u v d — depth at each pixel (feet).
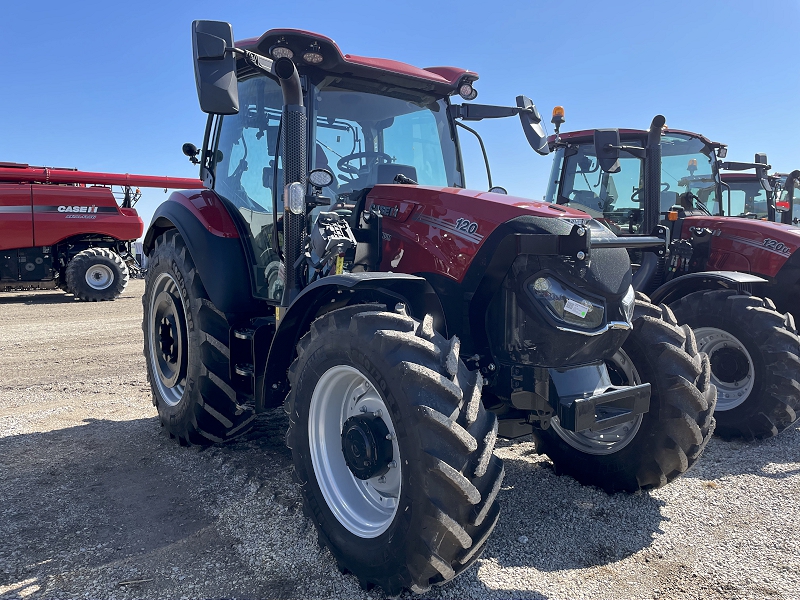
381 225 9.29
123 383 17.07
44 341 24.13
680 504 9.36
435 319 7.68
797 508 9.20
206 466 10.79
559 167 19.04
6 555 7.68
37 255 39.86
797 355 11.94
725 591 6.98
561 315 7.52
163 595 6.85
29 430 12.84
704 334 13.20
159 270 12.39
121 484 9.96
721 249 15.17
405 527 6.30
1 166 39.93
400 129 10.95
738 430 12.53
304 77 9.94
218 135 12.59
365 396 7.52
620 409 7.98
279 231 10.12
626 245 7.87
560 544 8.09
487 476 6.37
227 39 7.98
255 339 10.02
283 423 13.34
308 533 8.31
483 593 6.91
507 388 8.05
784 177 26.12
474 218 8.22
